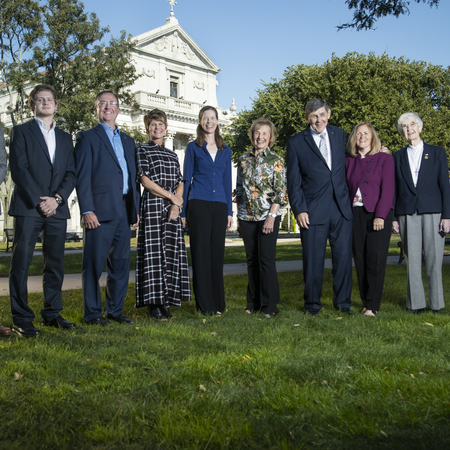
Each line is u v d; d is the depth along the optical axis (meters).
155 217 4.42
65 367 2.73
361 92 24.22
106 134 4.29
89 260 4.16
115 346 3.21
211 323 4.07
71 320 4.23
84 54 24.83
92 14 24.31
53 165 3.87
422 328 3.84
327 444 1.89
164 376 2.57
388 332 3.71
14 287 3.70
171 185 4.56
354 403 2.24
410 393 2.37
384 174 4.64
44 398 2.25
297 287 6.56
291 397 2.29
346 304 4.69
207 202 4.69
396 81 27.33
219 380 2.55
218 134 4.87
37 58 23.56
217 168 4.75
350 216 4.64
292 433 1.97
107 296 4.39
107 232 4.18
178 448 1.84
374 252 4.59
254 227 4.77
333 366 2.76
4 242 27.34
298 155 4.73
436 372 2.67
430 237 4.71
